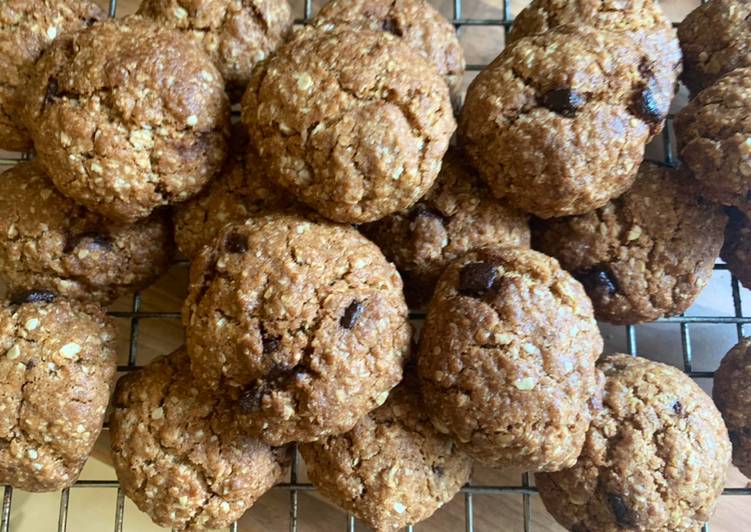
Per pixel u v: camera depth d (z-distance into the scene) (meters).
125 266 0.18
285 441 0.16
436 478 0.17
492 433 0.16
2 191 0.18
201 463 0.17
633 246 0.19
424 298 0.19
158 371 0.18
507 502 0.22
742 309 0.23
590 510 0.18
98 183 0.16
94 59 0.16
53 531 0.22
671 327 0.22
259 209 0.18
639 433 0.17
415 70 0.16
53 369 0.16
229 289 0.15
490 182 0.17
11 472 0.16
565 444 0.16
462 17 0.24
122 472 0.17
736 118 0.17
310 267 0.15
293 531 0.20
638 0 0.18
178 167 0.16
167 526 0.17
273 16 0.18
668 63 0.18
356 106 0.15
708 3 0.20
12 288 0.18
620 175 0.17
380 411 0.17
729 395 0.19
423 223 0.18
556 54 0.17
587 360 0.16
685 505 0.17
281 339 0.15
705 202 0.19
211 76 0.17
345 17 0.18
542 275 0.16
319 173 0.15
